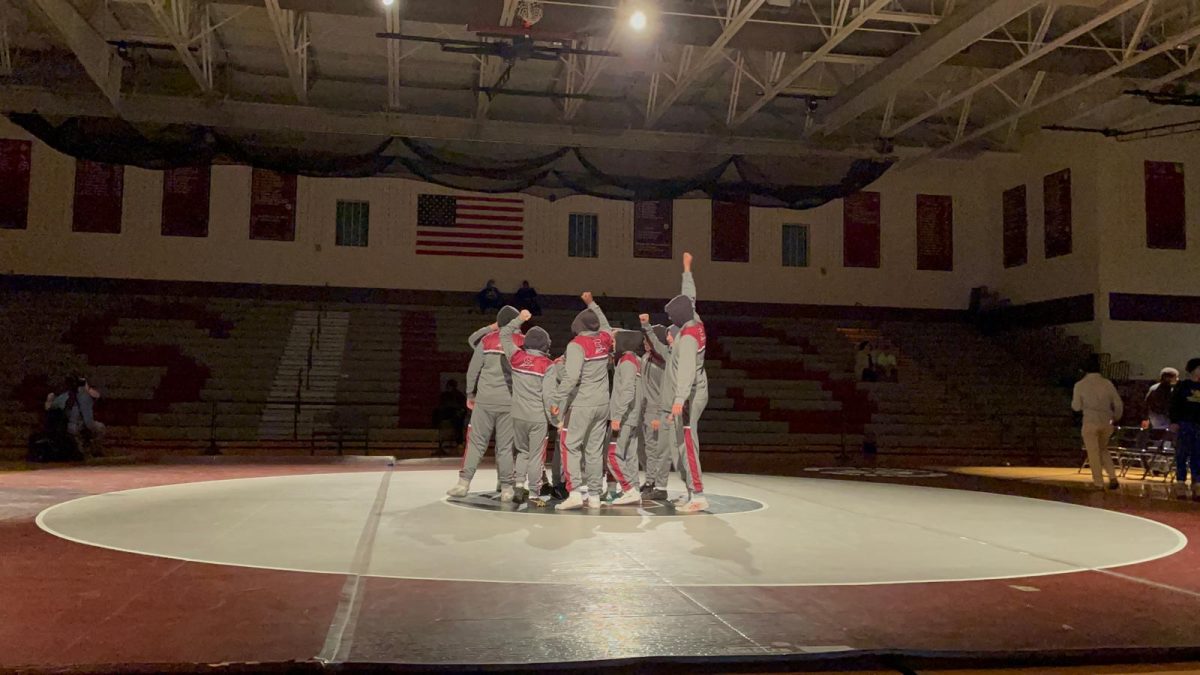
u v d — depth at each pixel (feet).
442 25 62.08
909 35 59.11
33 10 58.13
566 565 18.40
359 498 30.58
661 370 31.01
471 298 88.84
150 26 62.49
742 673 12.05
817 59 59.36
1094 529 25.54
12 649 11.99
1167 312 78.07
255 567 17.92
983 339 90.68
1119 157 78.43
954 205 95.96
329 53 67.62
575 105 71.00
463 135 73.20
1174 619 14.53
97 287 82.48
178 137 68.49
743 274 93.25
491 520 25.21
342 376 73.82
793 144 75.97
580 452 28.12
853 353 85.61
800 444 71.00
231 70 70.44
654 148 75.66
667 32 55.67
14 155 81.82
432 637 12.80
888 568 18.81
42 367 69.26
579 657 11.95
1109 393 40.04
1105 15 50.06
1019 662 12.55
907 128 75.92
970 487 38.73
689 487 27.96
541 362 28.73
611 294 91.30
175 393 69.00
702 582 16.92
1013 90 74.84
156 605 14.55
